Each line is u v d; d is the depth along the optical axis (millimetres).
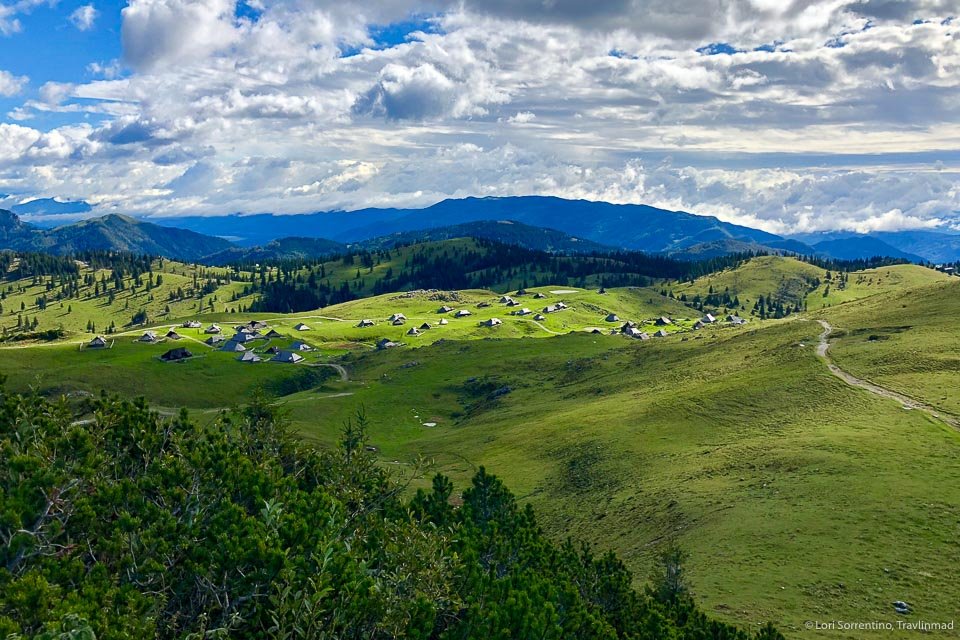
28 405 28453
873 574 39344
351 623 18891
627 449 82250
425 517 29656
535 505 74250
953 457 55906
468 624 22219
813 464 60188
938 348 88875
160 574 19328
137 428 29062
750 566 43469
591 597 34250
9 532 18656
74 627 13945
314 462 37188
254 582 19547
